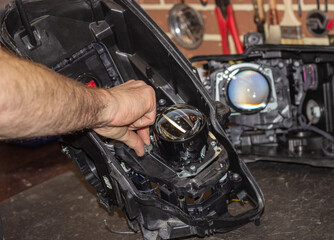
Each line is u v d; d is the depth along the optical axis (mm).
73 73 1157
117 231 1319
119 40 1173
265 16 1972
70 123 703
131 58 1182
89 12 1167
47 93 639
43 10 1109
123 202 1039
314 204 1296
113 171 1005
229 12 2043
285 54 1519
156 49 1111
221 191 1055
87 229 1357
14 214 1517
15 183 2098
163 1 2355
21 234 1393
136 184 1061
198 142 971
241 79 1474
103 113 780
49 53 1115
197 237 1234
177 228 1009
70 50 1149
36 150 2389
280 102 1524
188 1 2271
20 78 600
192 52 2361
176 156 980
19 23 1098
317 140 1554
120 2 1127
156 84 1153
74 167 1783
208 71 1697
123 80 1210
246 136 1613
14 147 2465
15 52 987
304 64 1558
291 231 1194
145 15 1118
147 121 934
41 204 1550
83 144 1049
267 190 1409
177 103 1142
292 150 1561
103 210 1440
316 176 1446
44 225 1420
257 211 1071
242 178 1117
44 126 657
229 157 1090
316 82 1556
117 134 911
